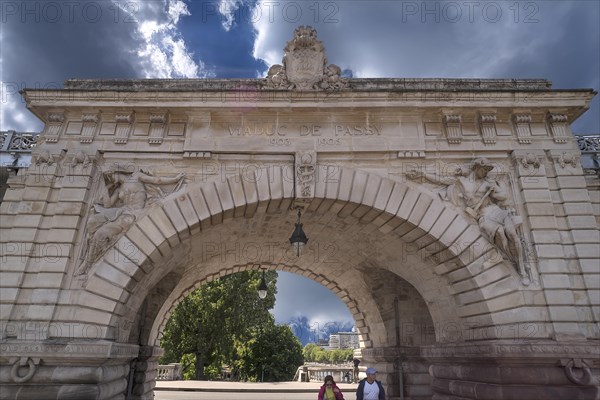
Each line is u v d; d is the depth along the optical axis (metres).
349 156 12.13
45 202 11.09
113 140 11.95
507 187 11.96
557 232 11.26
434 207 11.67
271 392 24.95
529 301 10.68
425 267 13.17
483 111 12.35
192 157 11.76
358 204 11.77
